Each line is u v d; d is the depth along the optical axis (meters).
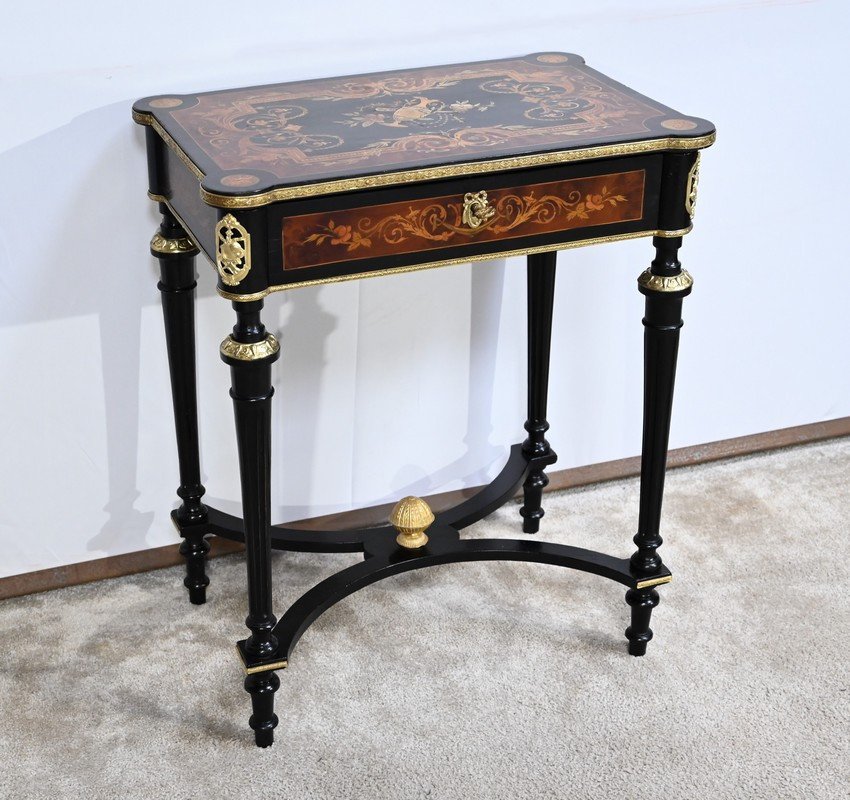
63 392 1.90
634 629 1.84
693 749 1.68
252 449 1.50
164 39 1.74
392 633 1.91
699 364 2.33
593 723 1.73
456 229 1.47
